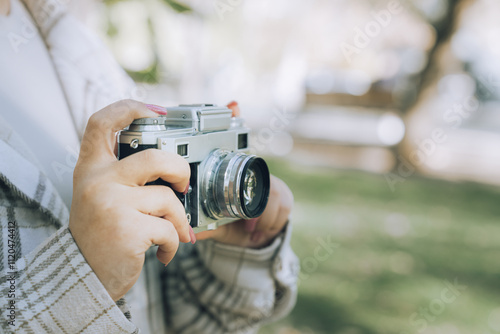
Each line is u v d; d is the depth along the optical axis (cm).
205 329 107
